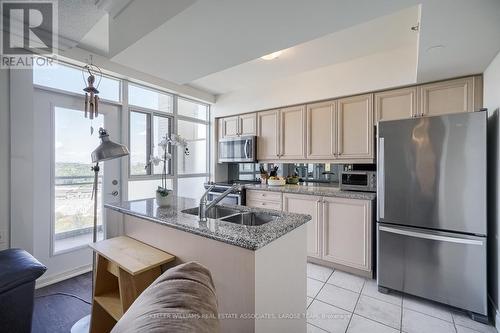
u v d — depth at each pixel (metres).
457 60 1.91
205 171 4.23
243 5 1.23
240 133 3.90
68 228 2.54
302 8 1.25
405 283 2.11
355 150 2.83
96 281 1.63
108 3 1.70
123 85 2.98
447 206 1.92
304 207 2.94
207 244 1.31
